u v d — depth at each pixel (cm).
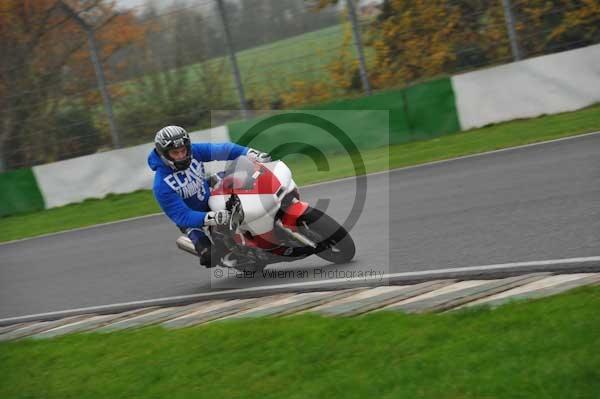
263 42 5606
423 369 1350
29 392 1706
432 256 2327
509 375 1246
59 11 6131
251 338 1756
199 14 5728
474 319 1566
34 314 2709
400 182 3803
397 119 5088
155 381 1616
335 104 5212
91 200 5641
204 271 2820
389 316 1712
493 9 5334
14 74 6241
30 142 6253
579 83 4709
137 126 5897
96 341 2047
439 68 5438
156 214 4516
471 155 4109
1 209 5809
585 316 1429
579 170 3105
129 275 3034
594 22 5188
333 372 1442
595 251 1989
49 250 4119
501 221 2572
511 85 4853
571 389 1157
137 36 5903
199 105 5809
